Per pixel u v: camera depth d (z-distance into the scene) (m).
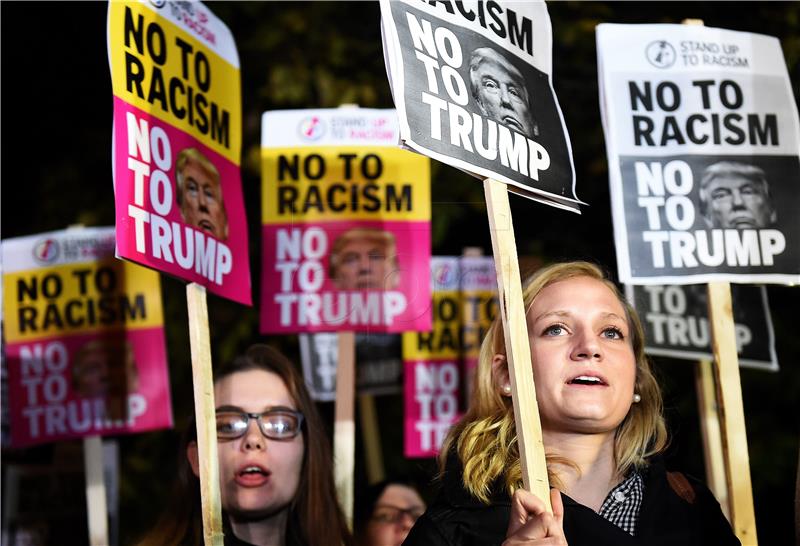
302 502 3.90
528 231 7.93
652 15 7.88
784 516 7.51
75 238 5.23
